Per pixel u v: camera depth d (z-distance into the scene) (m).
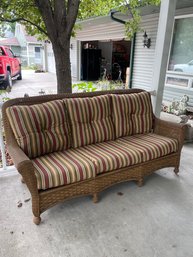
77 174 2.04
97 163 2.16
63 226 1.95
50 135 2.33
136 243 1.79
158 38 3.21
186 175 2.88
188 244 1.80
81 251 1.71
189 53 5.43
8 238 1.81
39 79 12.45
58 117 2.38
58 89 3.40
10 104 2.28
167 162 2.76
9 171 2.69
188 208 2.24
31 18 3.60
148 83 6.73
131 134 2.97
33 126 2.20
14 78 10.27
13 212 2.10
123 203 2.29
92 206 2.23
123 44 13.38
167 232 1.92
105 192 2.48
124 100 2.88
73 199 2.34
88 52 11.45
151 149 2.53
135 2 4.43
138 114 3.02
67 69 3.32
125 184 2.65
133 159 2.39
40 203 1.94
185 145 3.89
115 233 1.89
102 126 2.70
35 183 1.86
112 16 5.98
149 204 2.28
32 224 1.96
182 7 5.24
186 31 5.43
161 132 3.03
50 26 3.03
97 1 4.25
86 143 2.58
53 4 3.20
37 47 21.80
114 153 2.35
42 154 2.29
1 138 2.55
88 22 8.46
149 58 6.54
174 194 2.46
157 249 1.74
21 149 2.14
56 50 3.20
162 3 3.02
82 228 1.93
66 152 2.38
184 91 5.64
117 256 1.67
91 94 2.84
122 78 11.98
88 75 11.81
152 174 2.90
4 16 3.44
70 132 2.51
